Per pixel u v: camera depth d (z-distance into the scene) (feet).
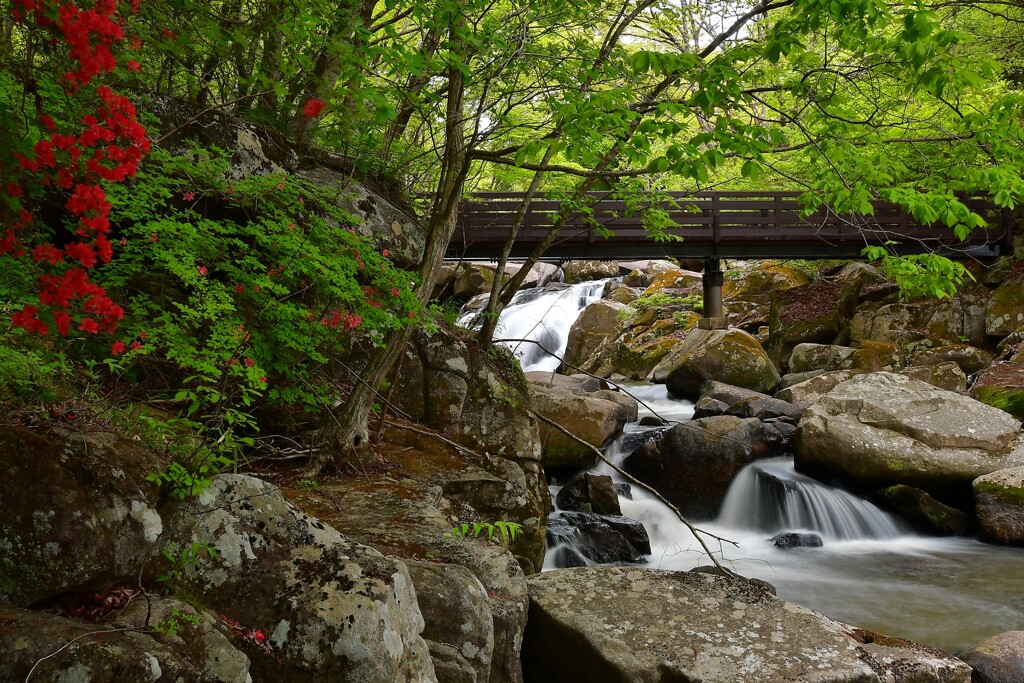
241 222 18.15
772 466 32.30
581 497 27.78
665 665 12.65
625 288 69.82
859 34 14.01
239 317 13.84
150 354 14.73
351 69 10.94
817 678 12.32
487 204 41.45
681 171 12.42
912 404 32.76
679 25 22.86
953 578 24.26
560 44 21.89
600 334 64.13
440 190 18.20
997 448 31.09
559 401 31.65
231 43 15.33
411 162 26.63
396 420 20.70
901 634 19.69
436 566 12.21
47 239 13.61
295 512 10.23
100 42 7.77
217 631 8.72
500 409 22.12
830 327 55.36
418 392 21.39
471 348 22.43
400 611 9.73
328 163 23.27
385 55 11.96
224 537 9.59
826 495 30.04
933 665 13.03
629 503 29.73
